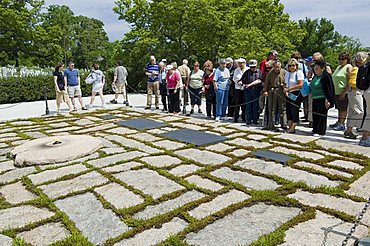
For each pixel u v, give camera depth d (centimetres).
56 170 484
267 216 334
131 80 2017
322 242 283
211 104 888
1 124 875
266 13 2228
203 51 1981
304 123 811
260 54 1752
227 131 720
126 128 775
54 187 421
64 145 579
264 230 308
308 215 329
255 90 768
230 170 471
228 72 842
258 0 2205
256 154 538
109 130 759
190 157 534
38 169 495
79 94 1091
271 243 282
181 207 354
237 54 1775
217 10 1875
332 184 413
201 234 304
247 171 464
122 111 1043
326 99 646
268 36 2152
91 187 416
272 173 456
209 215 336
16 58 2767
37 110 1155
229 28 1869
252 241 290
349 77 635
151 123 823
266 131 714
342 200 364
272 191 390
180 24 1911
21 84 1552
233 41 1817
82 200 381
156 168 479
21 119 937
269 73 721
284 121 724
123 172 467
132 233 307
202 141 629
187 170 472
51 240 302
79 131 759
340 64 699
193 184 417
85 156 551
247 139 645
